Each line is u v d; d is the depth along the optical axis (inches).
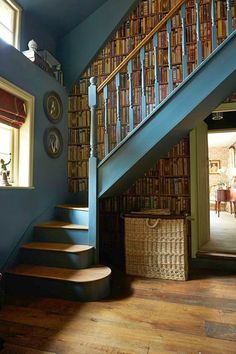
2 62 103.0
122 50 147.2
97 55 151.8
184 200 134.4
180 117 96.8
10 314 80.1
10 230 105.0
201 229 142.5
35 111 123.0
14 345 64.1
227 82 92.2
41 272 97.4
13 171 116.9
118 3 146.0
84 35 152.3
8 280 97.0
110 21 147.2
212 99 97.7
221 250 136.9
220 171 395.9
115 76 112.3
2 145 113.0
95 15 150.2
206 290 99.0
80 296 89.2
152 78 138.5
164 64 137.1
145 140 103.0
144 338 67.0
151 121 102.0
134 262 117.6
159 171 139.3
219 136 314.2
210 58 92.5
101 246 145.6
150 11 143.8
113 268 128.4
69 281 90.2
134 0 143.4
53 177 136.7
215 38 93.8
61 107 145.6
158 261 113.7
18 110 113.2
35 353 61.1
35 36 137.2
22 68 114.7
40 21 140.5
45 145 130.4
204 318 77.2
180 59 133.3
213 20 93.8
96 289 90.2
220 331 70.1
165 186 137.9
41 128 127.9
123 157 107.0
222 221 268.4
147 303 87.5
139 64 141.5
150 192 140.1
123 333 69.4
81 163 149.9
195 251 130.7
